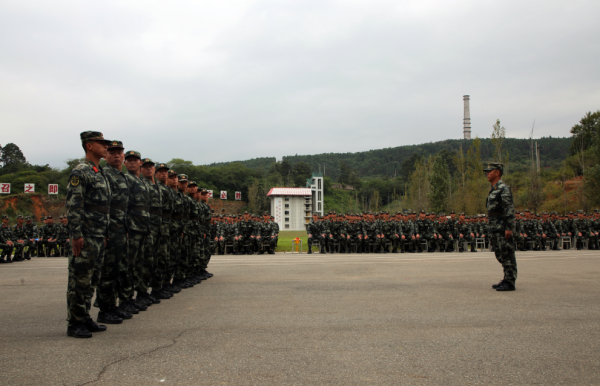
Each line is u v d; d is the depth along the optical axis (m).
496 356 3.78
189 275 8.76
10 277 10.30
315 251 22.56
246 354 3.84
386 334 4.55
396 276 9.69
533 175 38.97
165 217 7.15
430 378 3.23
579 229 22.44
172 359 3.70
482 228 22.50
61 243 20.08
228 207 92.75
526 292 7.28
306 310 5.84
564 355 3.81
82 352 3.92
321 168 167.88
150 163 6.84
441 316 5.42
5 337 4.51
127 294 5.77
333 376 3.26
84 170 4.74
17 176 65.31
